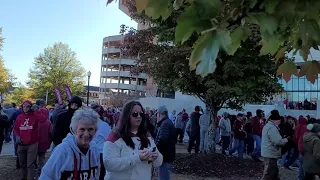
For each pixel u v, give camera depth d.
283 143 6.36
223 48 1.09
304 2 1.25
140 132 3.37
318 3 1.24
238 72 8.24
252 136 12.22
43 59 49.38
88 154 2.82
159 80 10.09
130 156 3.17
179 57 8.78
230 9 1.24
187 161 9.41
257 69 8.60
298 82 32.00
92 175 2.83
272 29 1.26
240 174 8.60
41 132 7.55
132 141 3.28
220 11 1.11
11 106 16.19
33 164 6.80
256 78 8.92
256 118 12.12
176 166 8.96
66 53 50.09
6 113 14.30
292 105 26.48
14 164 9.22
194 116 12.71
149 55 10.05
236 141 12.44
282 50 1.84
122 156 3.21
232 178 8.26
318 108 22.42
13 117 14.29
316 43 1.48
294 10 1.26
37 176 7.34
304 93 31.59
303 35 1.33
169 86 9.88
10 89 40.09
